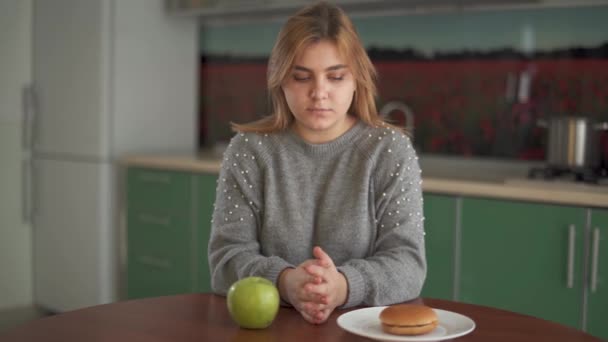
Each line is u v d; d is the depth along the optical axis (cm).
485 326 135
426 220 290
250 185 169
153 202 387
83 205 413
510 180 283
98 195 404
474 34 345
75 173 416
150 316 141
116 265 410
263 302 131
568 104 322
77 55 412
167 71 429
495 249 274
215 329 133
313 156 168
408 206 162
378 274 149
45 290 443
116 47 404
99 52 400
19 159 438
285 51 152
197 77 449
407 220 161
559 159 294
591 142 292
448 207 284
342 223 164
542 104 329
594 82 315
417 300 155
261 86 422
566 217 258
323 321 137
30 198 443
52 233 433
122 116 408
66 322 137
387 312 127
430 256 290
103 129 402
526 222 267
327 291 137
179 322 137
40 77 434
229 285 158
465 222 280
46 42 430
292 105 155
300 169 168
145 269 394
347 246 164
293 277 143
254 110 426
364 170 165
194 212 365
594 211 252
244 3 382
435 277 288
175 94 434
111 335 129
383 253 158
